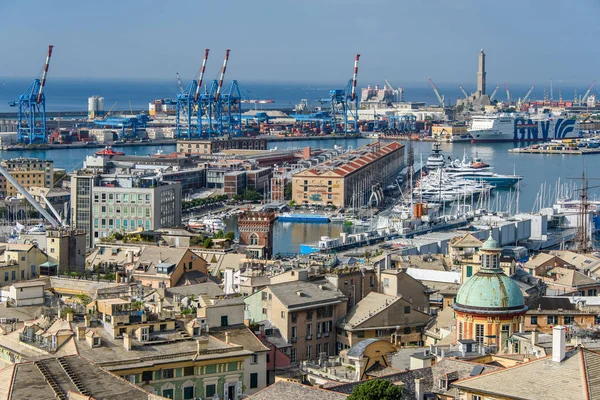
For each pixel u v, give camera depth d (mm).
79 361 190250
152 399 177750
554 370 169750
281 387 190250
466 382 173375
